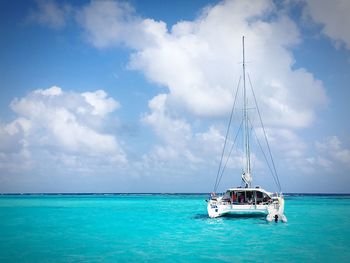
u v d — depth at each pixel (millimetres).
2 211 45094
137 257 15633
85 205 61938
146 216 36594
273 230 24031
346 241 19641
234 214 31938
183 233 22797
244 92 32406
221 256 15781
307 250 17062
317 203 69250
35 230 24734
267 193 27938
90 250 17188
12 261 14961
